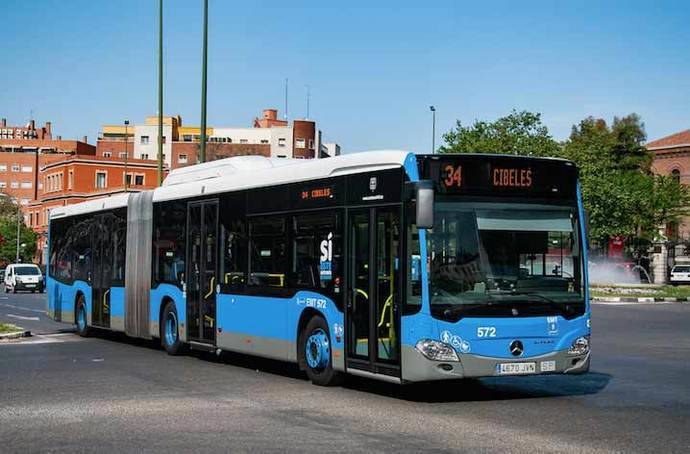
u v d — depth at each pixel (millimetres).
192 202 17688
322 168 13516
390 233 11859
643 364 16547
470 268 11406
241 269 15656
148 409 11242
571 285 11852
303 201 13930
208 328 16797
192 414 10836
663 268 70812
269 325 14695
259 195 15250
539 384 13695
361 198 12492
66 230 25078
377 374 11977
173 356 18266
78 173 104625
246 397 12297
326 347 13312
